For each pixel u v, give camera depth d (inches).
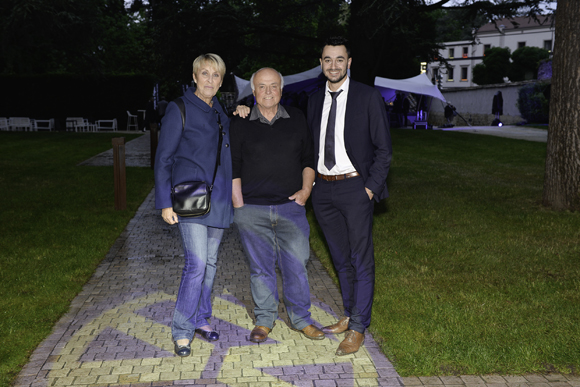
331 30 926.4
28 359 129.8
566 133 306.5
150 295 177.0
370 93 135.6
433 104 1546.5
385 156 135.1
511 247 235.3
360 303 139.4
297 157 139.3
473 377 123.3
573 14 293.3
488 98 1455.5
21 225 272.1
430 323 150.6
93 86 1139.9
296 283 143.9
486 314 157.8
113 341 140.8
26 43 865.5
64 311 160.9
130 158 596.4
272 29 885.2
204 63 132.6
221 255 228.4
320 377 123.4
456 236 255.8
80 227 270.1
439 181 446.3
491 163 574.9
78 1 856.3
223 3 837.2
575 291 177.9
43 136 858.8
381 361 131.4
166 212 131.3
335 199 139.8
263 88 134.0
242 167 139.7
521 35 2498.8
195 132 132.9
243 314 161.3
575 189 308.7
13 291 176.1
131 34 1439.5
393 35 756.6
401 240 249.3
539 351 133.9
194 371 125.4
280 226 141.6
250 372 125.4
